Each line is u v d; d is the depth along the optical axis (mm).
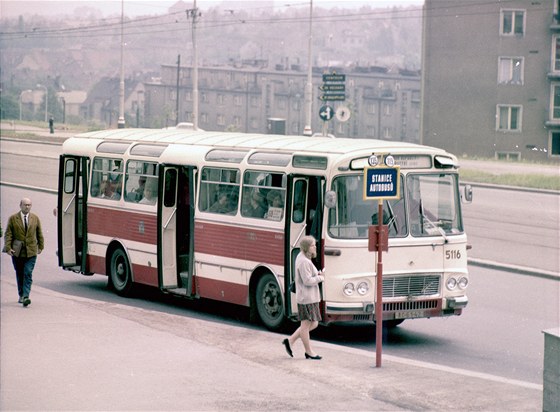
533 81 84688
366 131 171750
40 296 20844
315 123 170750
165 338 16469
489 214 37469
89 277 25438
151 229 21375
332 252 16844
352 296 16875
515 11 84500
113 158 22656
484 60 85812
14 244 19203
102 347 15625
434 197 17766
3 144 75438
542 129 84750
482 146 86438
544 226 34344
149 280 21562
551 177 51312
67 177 24000
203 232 19906
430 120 88312
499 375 14930
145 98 188875
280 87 173125
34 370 13953
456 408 12211
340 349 16000
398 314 17172
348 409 12062
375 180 14547
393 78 171875
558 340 11547
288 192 17672
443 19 87062
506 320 19734
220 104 179250
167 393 12727
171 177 21062
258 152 18891
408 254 17281
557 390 11602
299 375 13930
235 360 14883
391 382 13578
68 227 24062
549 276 25172
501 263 26859
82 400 12312
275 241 18156
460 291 17812
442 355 16406
